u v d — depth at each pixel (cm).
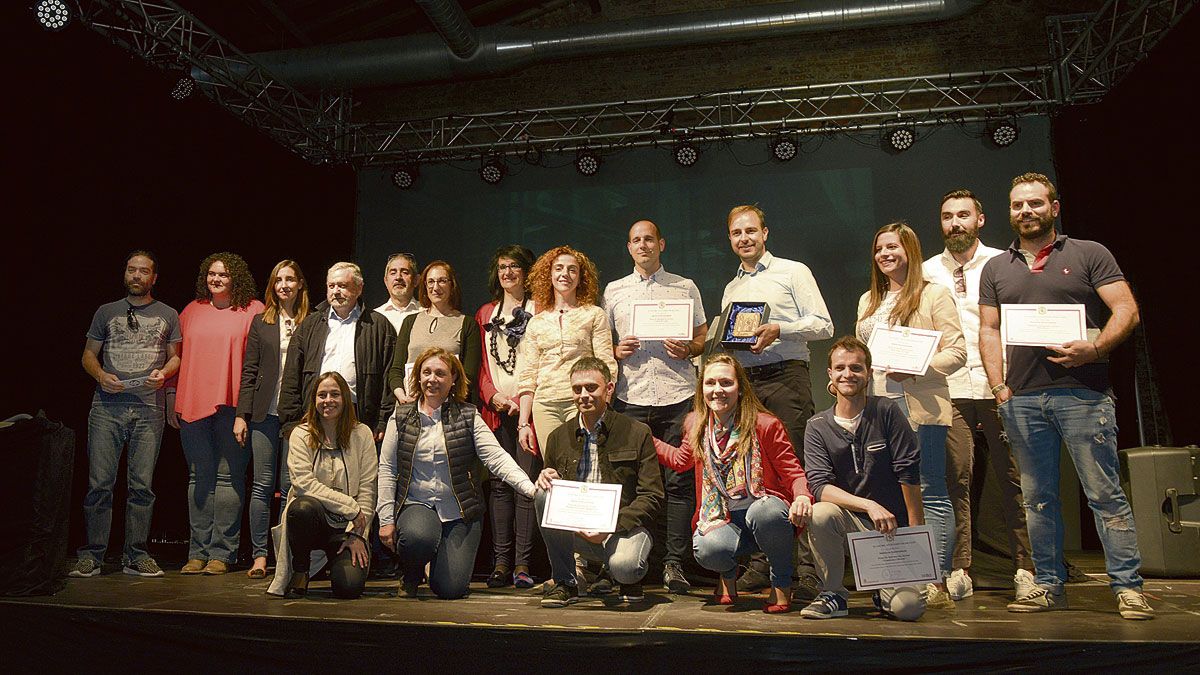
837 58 802
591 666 238
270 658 257
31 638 273
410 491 337
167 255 580
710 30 733
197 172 612
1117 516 262
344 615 265
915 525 272
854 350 284
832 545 269
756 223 373
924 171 745
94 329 398
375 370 389
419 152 807
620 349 357
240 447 410
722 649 231
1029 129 735
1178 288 567
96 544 381
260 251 692
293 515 321
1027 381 274
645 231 378
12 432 316
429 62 764
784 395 354
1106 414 264
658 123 788
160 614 266
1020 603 277
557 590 303
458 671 244
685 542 346
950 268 374
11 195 455
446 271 395
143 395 394
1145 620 252
